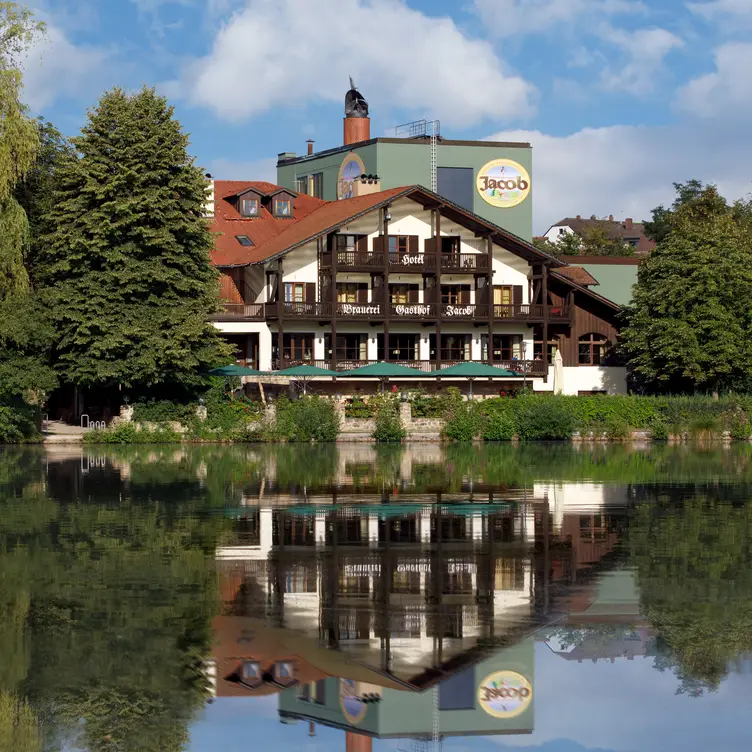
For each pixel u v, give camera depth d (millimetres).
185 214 62656
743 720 14219
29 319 57406
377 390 75125
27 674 15453
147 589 20016
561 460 48938
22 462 46312
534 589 20250
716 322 72688
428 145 96875
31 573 21328
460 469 43344
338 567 22078
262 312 75188
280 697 14828
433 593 19891
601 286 93500
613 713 14422
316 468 43469
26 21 56312
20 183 63156
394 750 13297
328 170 102062
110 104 61656
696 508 31000
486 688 15258
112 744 13336
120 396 64812
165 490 34938
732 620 18219
